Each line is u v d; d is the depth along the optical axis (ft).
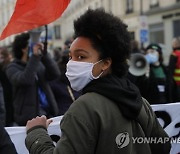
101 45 5.62
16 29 7.77
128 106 5.49
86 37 5.64
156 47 17.51
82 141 5.13
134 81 16.14
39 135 5.74
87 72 5.59
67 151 5.09
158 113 9.86
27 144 5.79
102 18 5.67
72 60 5.72
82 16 5.79
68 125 5.22
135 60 16.30
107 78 5.63
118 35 5.65
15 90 12.76
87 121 5.20
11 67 12.95
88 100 5.35
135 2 78.74
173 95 18.98
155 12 71.97
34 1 7.77
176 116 9.89
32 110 12.53
